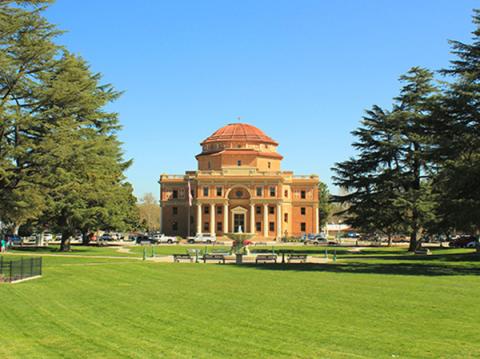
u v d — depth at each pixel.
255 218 110.75
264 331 17.33
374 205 64.62
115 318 19.52
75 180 44.44
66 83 34.19
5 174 31.25
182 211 115.06
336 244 92.44
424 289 26.73
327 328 17.73
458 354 14.41
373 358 14.10
